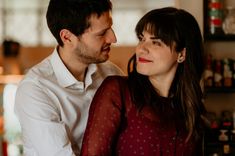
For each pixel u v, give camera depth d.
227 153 3.27
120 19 5.04
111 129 1.52
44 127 1.63
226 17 3.35
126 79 1.61
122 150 1.54
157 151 1.54
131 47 4.20
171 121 1.57
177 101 1.64
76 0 1.70
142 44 1.58
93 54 1.75
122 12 5.04
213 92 3.36
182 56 1.63
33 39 5.15
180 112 1.62
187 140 1.58
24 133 1.70
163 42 1.57
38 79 1.71
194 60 1.64
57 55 1.78
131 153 1.53
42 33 5.13
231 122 3.34
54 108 1.69
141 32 1.59
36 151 1.67
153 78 1.61
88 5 1.69
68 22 1.72
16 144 4.01
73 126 1.76
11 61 3.97
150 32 1.56
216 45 3.55
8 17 5.21
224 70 3.38
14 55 3.98
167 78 1.62
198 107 1.65
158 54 1.56
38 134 1.63
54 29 1.79
